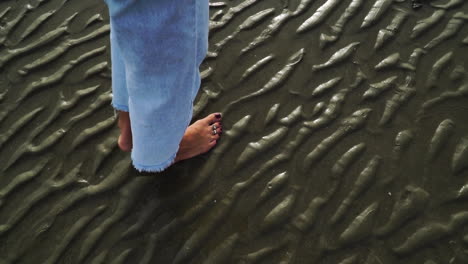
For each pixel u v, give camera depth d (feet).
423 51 6.10
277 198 5.04
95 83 6.08
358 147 5.32
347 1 6.68
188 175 5.22
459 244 4.59
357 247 4.67
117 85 3.82
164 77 3.06
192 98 3.76
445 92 5.69
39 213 5.03
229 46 6.36
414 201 4.89
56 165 5.37
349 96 5.77
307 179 5.15
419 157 5.20
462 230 4.67
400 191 4.98
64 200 5.11
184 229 4.86
